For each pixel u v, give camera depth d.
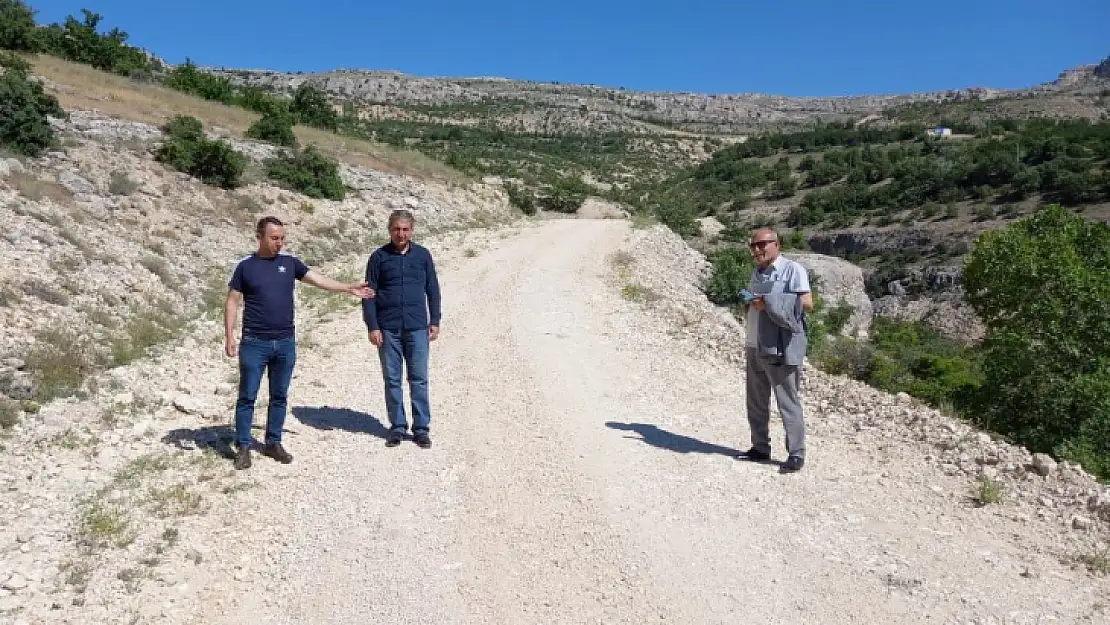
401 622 3.82
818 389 7.83
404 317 6.15
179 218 15.35
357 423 6.74
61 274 9.25
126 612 3.78
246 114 32.94
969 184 83.94
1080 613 3.85
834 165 108.06
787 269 5.66
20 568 3.98
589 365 8.91
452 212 27.45
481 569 4.32
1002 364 15.29
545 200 42.72
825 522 4.91
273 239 5.67
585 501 5.18
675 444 6.34
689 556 4.46
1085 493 5.10
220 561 4.38
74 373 6.96
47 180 13.60
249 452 5.69
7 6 33.62
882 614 3.86
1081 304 16.17
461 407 7.23
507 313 12.01
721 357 9.37
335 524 4.86
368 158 30.16
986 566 4.34
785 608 3.93
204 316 10.52
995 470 5.66
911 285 59.50
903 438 6.39
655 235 26.05
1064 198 71.62
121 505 4.82
